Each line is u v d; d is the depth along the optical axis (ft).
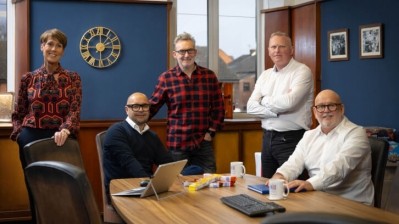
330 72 15.90
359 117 14.98
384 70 14.05
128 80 15.38
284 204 6.70
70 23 14.79
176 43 11.58
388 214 6.05
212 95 12.00
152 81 15.61
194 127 11.62
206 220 5.81
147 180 8.05
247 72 17.99
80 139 14.39
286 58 11.10
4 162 13.71
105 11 15.10
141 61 15.49
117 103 15.28
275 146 11.09
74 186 4.61
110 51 15.17
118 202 6.91
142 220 5.84
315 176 8.15
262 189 7.54
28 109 10.82
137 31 15.42
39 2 14.47
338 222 2.74
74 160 8.75
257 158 13.69
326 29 15.94
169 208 6.49
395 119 13.73
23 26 14.40
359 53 14.80
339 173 8.21
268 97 11.10
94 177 14.53
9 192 13.80
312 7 16.21
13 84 15.28
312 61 16.31
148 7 15.49
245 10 17.94
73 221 4.85
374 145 8.71
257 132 16.01
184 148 11.57
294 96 10.68
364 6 14.58
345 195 8.55
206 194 7.44
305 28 16.56
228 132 15.60
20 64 14.61
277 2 17.61
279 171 8.98
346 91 15.37
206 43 17.53
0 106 14.23
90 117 15.01
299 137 10.90
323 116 8.89
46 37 10.54
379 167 8.48
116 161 9.87
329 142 8.91
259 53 18.06
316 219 2.81
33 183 5.22
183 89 11.62
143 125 10.37
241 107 17.89
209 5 17.47
